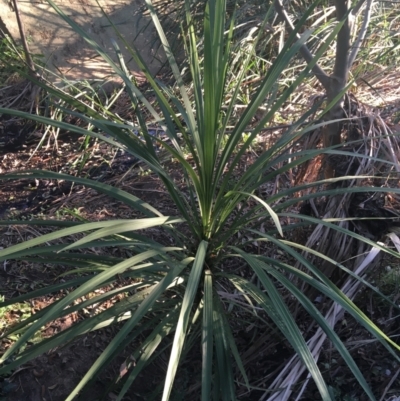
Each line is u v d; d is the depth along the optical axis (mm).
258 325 2795
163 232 3354
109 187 2225
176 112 4512
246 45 4801
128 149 2211
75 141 4582
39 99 4883
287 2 5137
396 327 2734
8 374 2525
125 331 1800
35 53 5395
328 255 2805
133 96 2381
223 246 2467
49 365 2602
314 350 2582
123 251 3268
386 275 2830
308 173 3186
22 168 4320
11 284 2979
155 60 5840
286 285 2072
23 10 5602
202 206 2342
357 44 2994
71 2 5969
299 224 2490
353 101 3090
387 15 4906
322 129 3125
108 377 2600
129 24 6109
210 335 2008
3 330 2689
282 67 2172
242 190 2340
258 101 2205
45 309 2160
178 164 4020
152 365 2645
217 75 2111
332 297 2004
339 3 2775
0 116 4875
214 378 2189
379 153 3047
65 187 4000
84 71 5434
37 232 3410
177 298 2611
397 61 4594
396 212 2918
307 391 2562
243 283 2289
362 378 1865
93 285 1775
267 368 2674
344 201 2848
